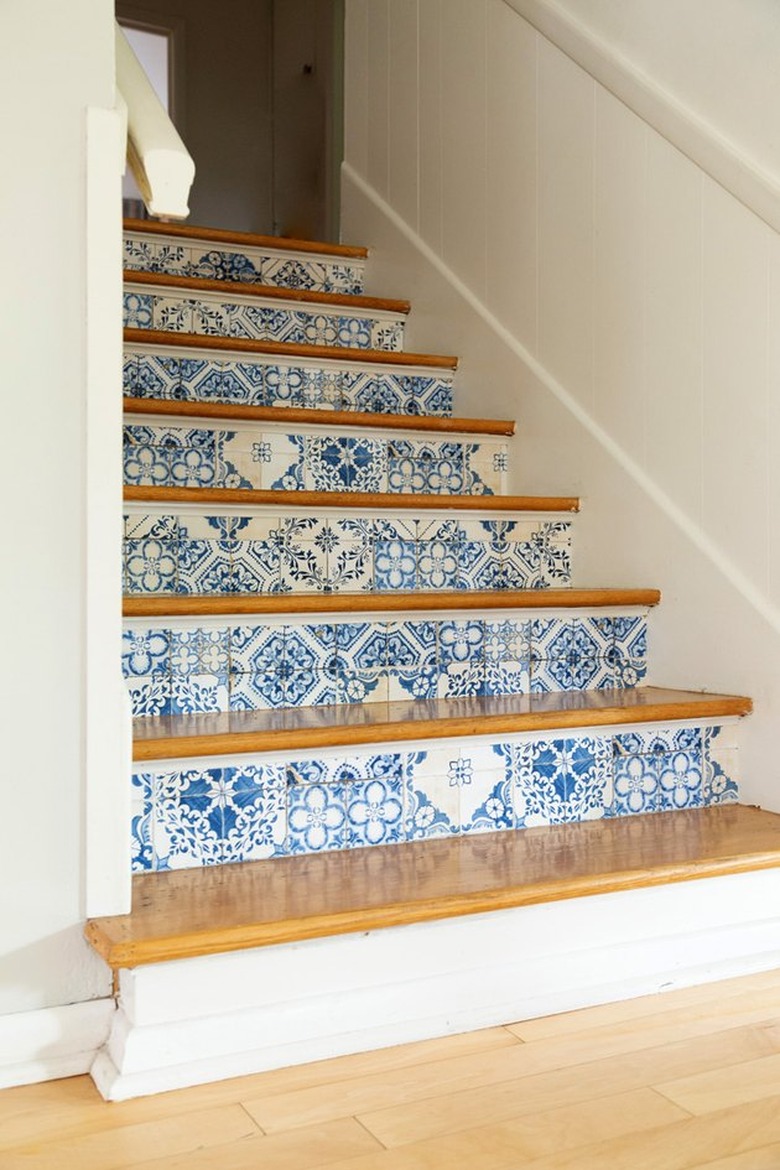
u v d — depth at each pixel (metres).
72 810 1.43
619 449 2.34
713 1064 1.39
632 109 2.30
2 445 1.40
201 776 1.60
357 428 2.44
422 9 3.19
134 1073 1.32
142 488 1.94
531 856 1.66
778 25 1.96
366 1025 1.44
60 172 1.43
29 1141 1.21
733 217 2.06
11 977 1.40
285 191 5.20
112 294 1.45
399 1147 1.19
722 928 1.70
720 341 2.09
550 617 2.12
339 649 1.92
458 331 2.91
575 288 2.49
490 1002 1.52
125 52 1.60
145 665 1.78
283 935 1.37
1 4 1.40
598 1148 1.19
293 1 5.14
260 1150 1.19
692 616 2.13
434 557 2.24
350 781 1.70
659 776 1.96
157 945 1.31
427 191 3.14
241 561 2.03
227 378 2.58
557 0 2.54
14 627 1.41
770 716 1.97
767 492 1.99
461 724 1.74
